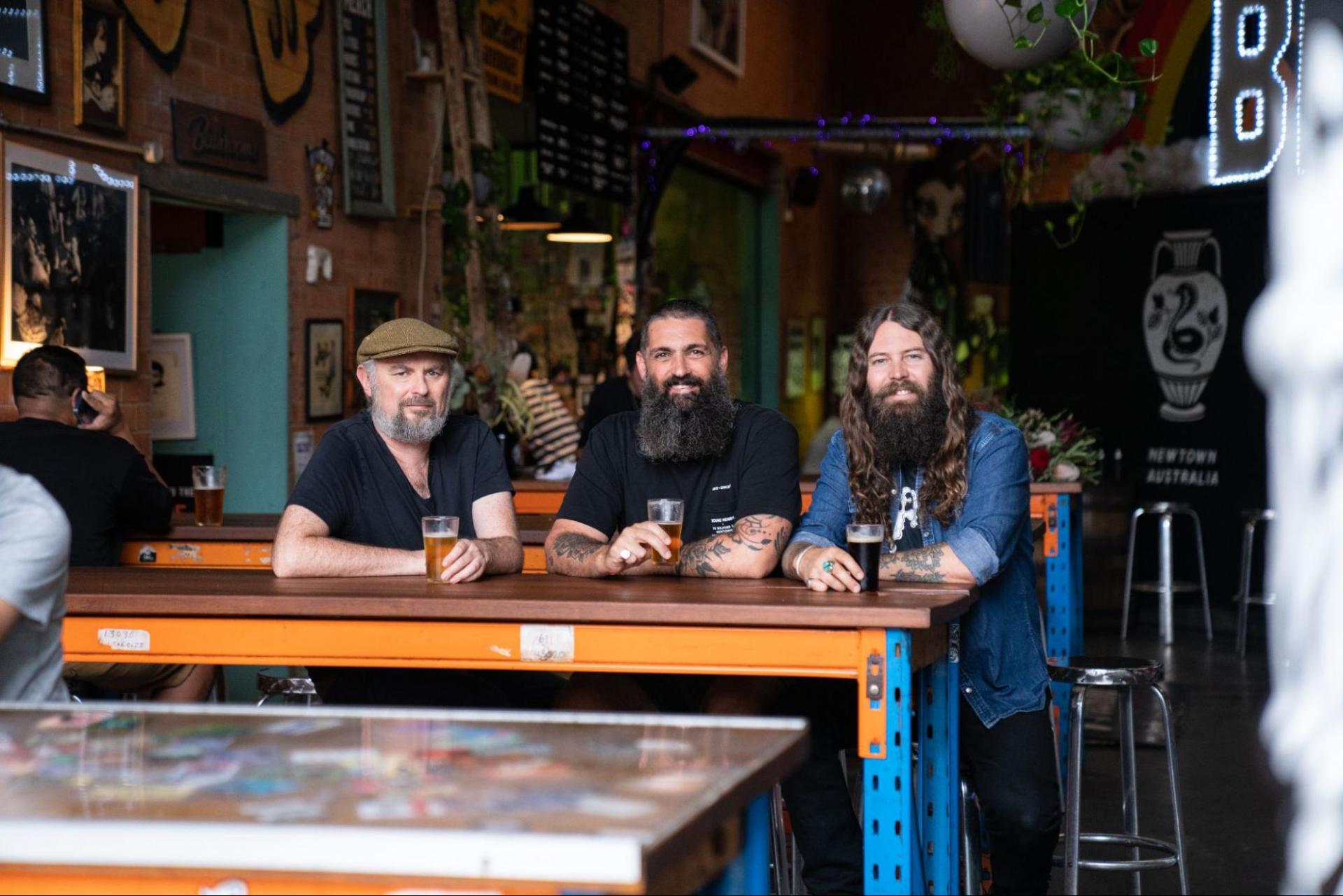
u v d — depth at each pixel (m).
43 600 2.02
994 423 3.10
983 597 3.01
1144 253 9.20
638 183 9.98
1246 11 8.59
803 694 3.00
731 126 10.02
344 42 6.29
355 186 6.36
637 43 9.88
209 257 5.94
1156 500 9.21
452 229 6.83
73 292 4.64
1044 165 8.81
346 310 6.36
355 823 1.18
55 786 1.32
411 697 3.17
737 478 3.27
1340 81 8.20
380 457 3.36
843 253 14.67
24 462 3.99
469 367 6.58
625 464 3.34
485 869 1.13
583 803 1.24
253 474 5.96
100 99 4.75
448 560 2.90
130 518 4.20
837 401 14.68
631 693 3.04
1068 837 3.40
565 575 3.12
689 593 2.64
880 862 2.38
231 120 5.51
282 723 1.60
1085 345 9.45
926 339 3.06
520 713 1.65
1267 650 7.75
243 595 2.61
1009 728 2.98
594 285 9.77
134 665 3.61
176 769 1.38
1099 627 8.48
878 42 14.10
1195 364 9.02
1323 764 5.21
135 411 5.07
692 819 1.20
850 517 3.15
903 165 14.40
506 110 8.50
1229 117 8.71
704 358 3.21
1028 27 5.05
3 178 4.29
